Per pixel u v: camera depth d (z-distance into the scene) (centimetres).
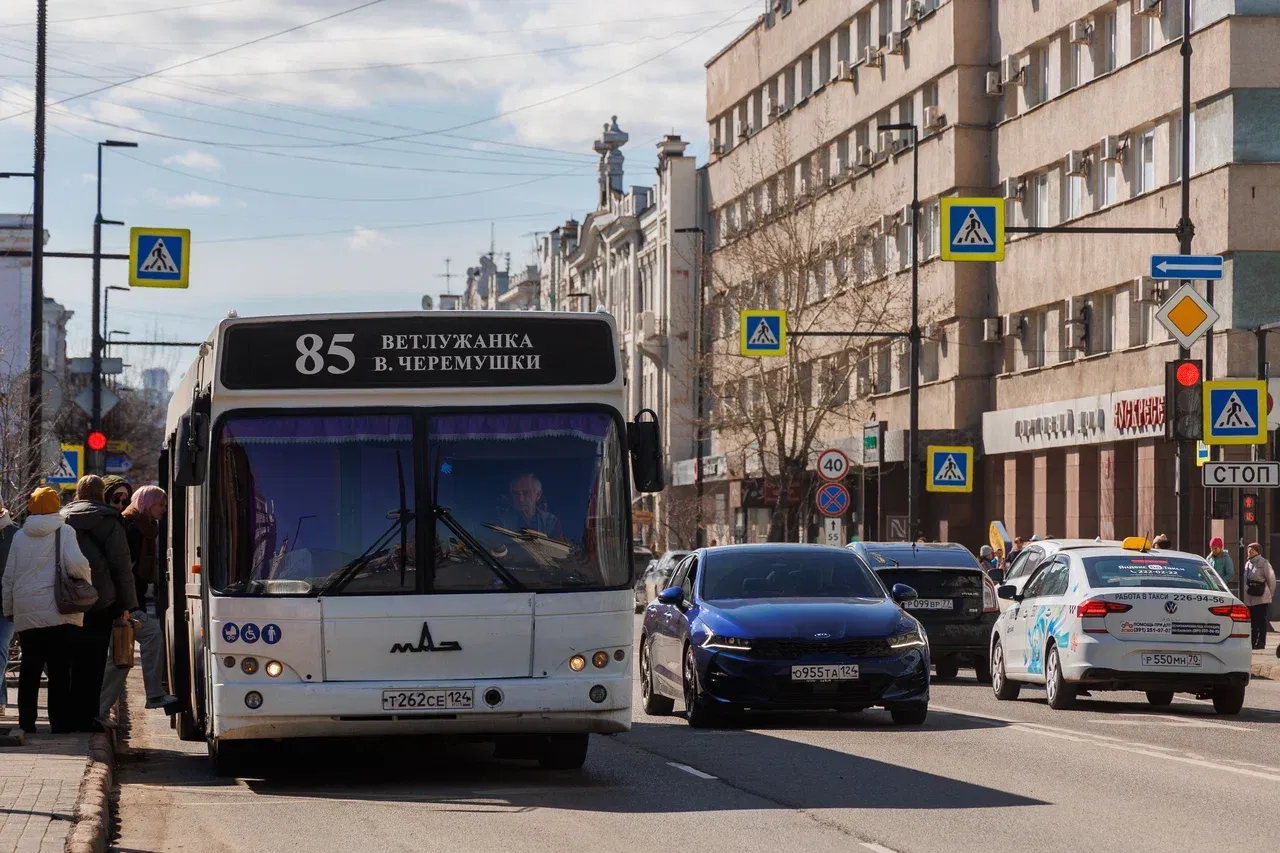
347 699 1399
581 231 11125
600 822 1252
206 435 1414
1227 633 2200
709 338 7131
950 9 5844
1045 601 2334
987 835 1180
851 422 6762
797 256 5859
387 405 1442
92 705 1702
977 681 2978
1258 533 4353
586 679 1427
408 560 1420
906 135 6344
